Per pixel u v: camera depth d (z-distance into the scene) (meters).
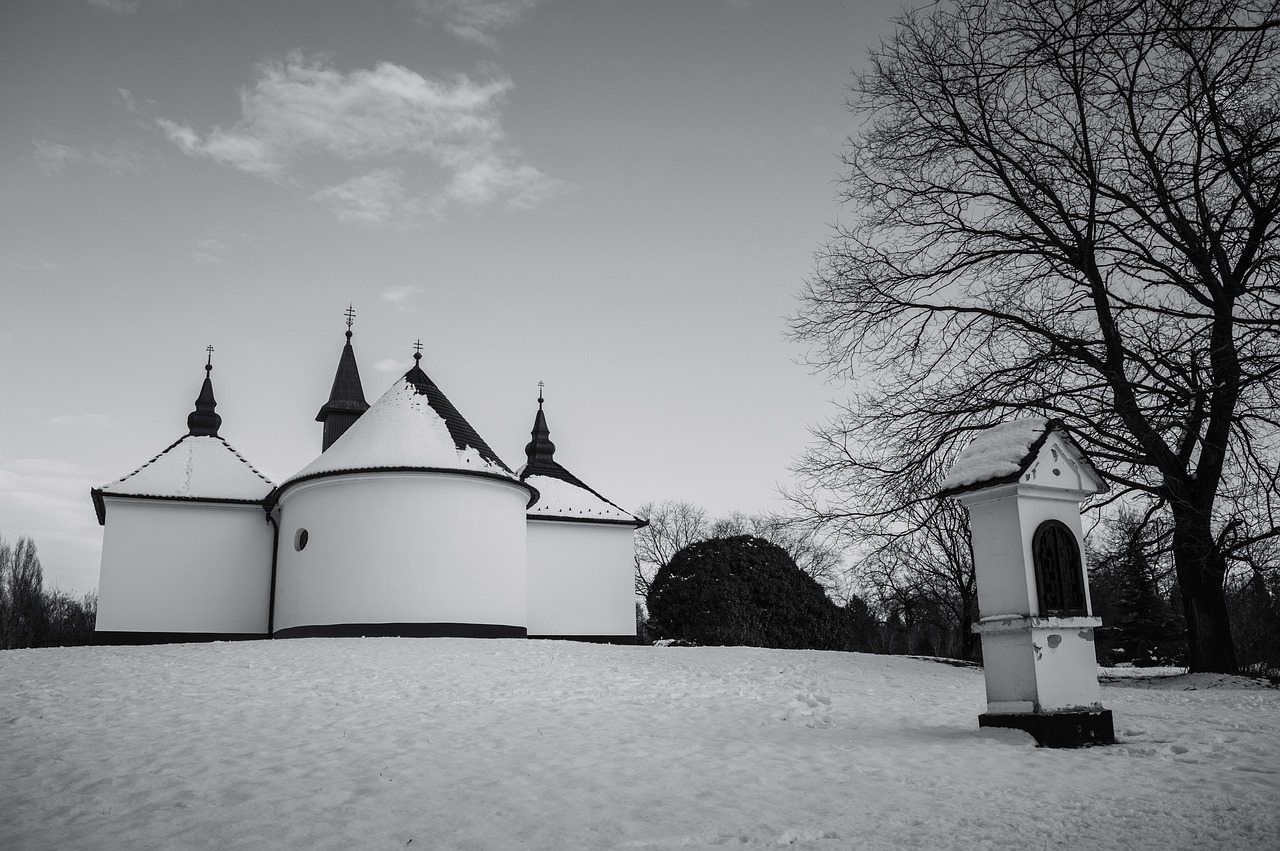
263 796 7.31
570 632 33.75
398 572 25.52
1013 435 10.59
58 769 8.27
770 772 8.23
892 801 7.25
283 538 28.38
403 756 8.83
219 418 34.12
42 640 63.12
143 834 6.36
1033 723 9.71
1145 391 17.91
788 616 33.19
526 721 11.14
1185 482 20.00
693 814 6.87
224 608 30.80
